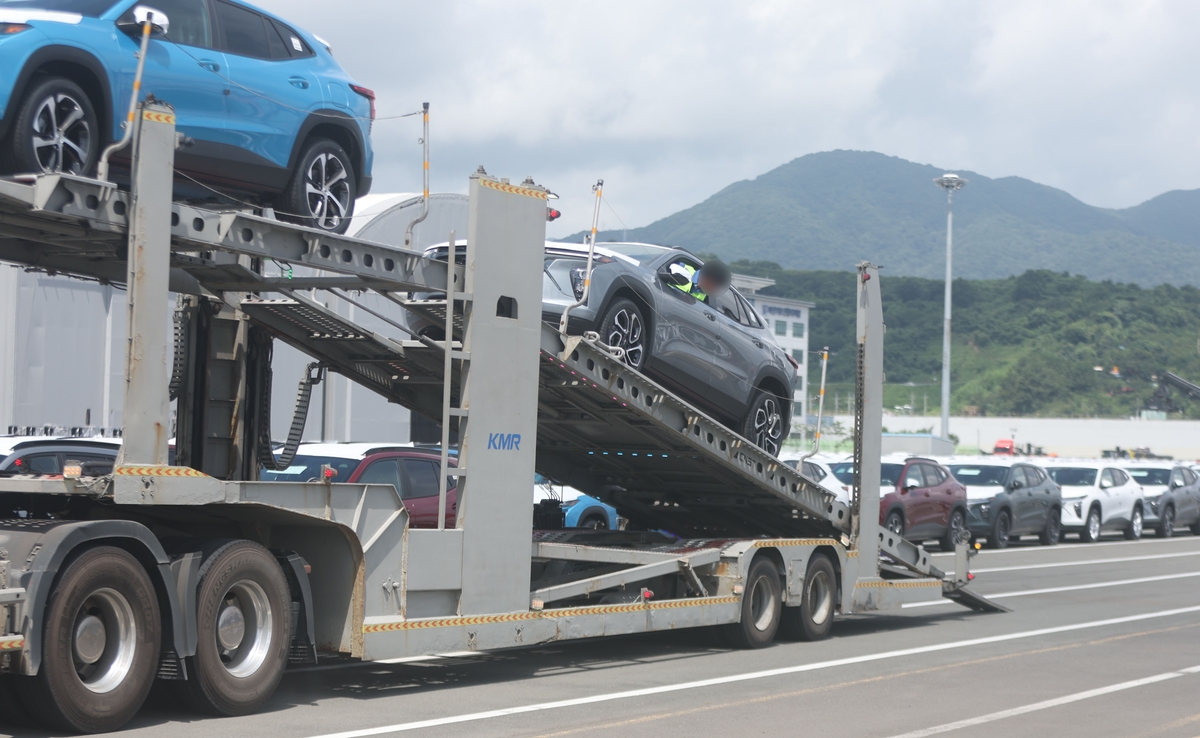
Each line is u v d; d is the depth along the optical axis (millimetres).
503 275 8797
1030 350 162500
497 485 8758
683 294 12312
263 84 8445
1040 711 8391
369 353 10297
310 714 7598
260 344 9938
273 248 7391
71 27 7098
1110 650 11578
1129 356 158875
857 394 13062
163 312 6730
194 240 6961
